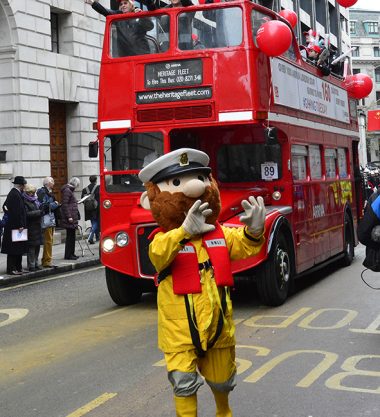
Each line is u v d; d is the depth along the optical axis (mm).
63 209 14797
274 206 9305
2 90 18406
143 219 8414
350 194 13555
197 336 3732
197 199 3883
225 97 8516
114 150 9047
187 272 3789
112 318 8453
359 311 8148
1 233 12672
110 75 9062
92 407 4906
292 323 7539
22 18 18500
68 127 20953
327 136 12039
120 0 9805
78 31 20859
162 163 3873
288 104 9648
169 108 8734
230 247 3973
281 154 9430
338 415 4551
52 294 10852
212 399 5031
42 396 5293
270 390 5141
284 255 8898
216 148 9648
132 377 5676
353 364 5777
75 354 6629
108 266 8703
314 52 11906
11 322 8570
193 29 8750
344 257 12898
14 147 18328
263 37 8438
